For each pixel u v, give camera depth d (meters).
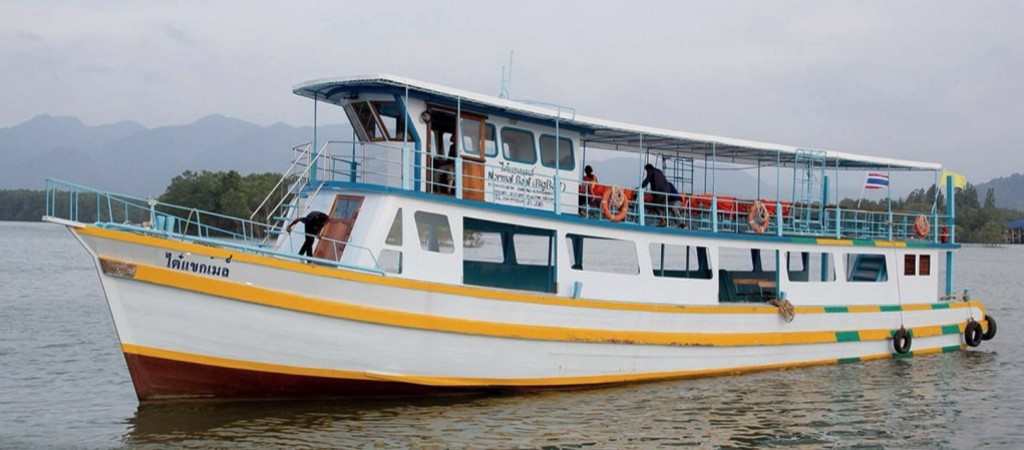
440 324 16.81
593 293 19.52
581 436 16.08
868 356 25.14
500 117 19.20
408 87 17.31
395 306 16.48
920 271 27.02
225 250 15.29
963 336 28.22
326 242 17.33
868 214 27.38
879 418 18.70
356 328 16.17
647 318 19.88
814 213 26.86
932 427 18.16
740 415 18.27
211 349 15.54
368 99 18.44
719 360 21.47
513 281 21.62
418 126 18.05
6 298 41.16
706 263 23.17
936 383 22.56
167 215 16.16
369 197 17.31
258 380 16.09
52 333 29.70
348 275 16.00
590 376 19.16
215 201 82.06
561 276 19.02
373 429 15.80
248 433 15.29
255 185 81.50
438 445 15.09
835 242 24.28
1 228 180.88
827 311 23.77
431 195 17.36
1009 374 24.08
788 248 23.22
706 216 23.19
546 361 18.38
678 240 21.06
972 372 24.30
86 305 38.53
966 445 16.89
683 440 16.23
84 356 25.12
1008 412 19.61
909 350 25.89
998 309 47.72
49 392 19.91
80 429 16.22
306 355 16.02
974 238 186.88
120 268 14.85
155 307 15.13
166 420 15.88
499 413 17.28
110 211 15.56
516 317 17.81
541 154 20.09
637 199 21.19
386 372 16.67
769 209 24.55
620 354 19.53
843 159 25.59
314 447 14.66
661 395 19.48
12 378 21.69
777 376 22.31
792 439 16.72
